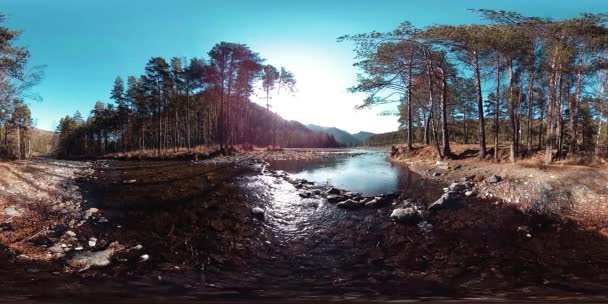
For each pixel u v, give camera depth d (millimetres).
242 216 11156
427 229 10047
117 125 68500
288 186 16469
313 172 21734
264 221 10812
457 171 18250
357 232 9828
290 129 119062
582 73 18297
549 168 15422
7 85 24953
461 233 9672
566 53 16906
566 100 21688
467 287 6043
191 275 6523
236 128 53000
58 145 87875
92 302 4617
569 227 10062
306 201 13438
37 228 8891
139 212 11203
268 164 26781
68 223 9609
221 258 7617
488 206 12336
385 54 25109
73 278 5945
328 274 6883
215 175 19812
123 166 26531
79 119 90875
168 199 13156
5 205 10484
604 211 10922
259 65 41188
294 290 5832
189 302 4816
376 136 142125
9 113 30734
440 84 28219
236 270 6988
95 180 17453
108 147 80438
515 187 13734
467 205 12531
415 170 21609
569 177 13594
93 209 11133
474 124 52812
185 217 10781
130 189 15016
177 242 8516
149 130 67250
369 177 19234
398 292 5746
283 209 12297
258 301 4984
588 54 17953
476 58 21156
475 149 23938
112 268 6648
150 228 9562
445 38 20281
